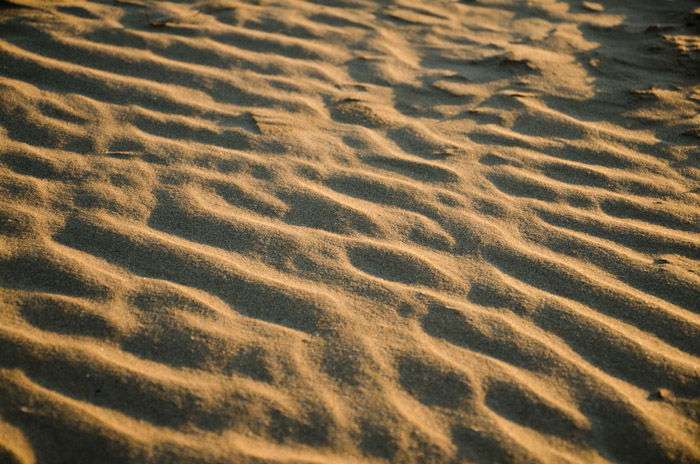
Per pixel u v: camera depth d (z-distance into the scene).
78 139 0.71
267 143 0.73
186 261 0.60
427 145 0.74
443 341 0.56
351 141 0.74
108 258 0.60
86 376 0.52
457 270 0.61
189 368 0.53
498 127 0.77
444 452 0.50
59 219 0.63
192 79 0.81
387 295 0.59
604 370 0.54
